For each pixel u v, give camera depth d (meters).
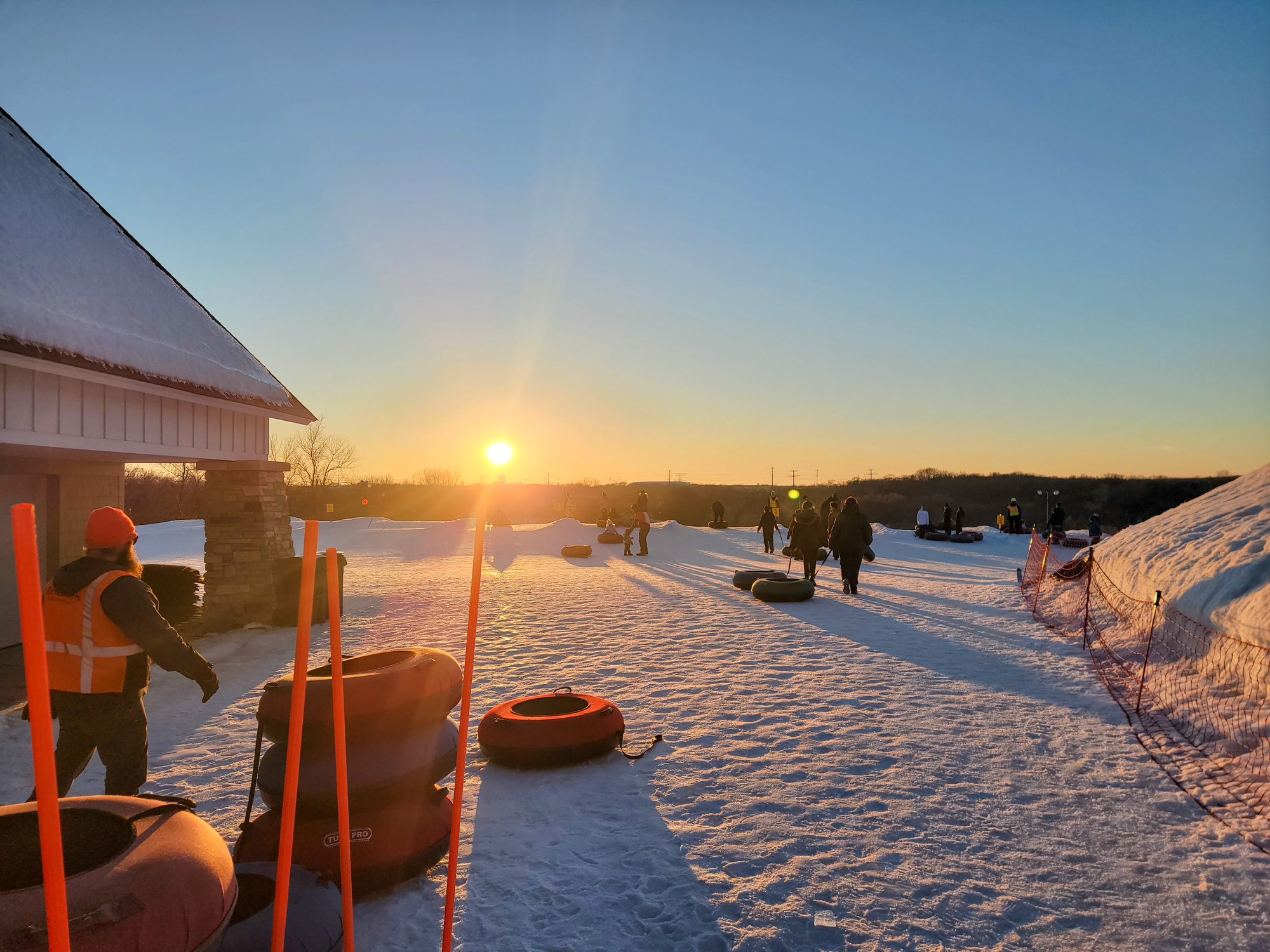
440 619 11.56
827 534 22.23
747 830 4.11
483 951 3.04
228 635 10.12
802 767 5.04
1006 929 3.15
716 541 30.97
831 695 6.85
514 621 11.31
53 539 9.88
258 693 7.19
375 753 3.50
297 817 3.44
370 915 3.31
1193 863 3.70
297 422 11.12
